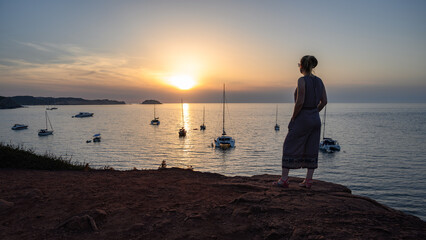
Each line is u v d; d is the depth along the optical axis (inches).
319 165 2388.0
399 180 1891.0
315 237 83.1
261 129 5925.2
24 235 92.0
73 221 97.6
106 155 2864.2
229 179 186.2
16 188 157.5
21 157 257.4
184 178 191.8
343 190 153.0
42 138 4232.3
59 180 184.1
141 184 169.3
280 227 92.8
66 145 3540.8
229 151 3122.5
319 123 138.5
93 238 88.9
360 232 86.7
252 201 119.7
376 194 1604.3
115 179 187.6
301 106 136.1
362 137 4377.5
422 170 2180.1
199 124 7303.2
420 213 1321.4
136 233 92.4
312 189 146.3
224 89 3595.0
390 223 94.8
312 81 135.3
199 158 2721.5
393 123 7352.4
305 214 104.5
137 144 3666.3
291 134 143.6
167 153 2997.0
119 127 6269.7
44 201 130.6
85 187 160.6
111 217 107.8
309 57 137.0
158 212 112.9
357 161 2554.1
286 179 149.5
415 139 4092.0
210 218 105.0
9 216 110.9
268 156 2817.4
